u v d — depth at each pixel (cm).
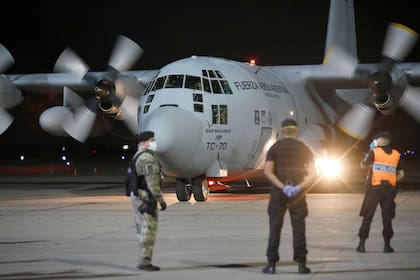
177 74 1891
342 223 1368
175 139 1716
